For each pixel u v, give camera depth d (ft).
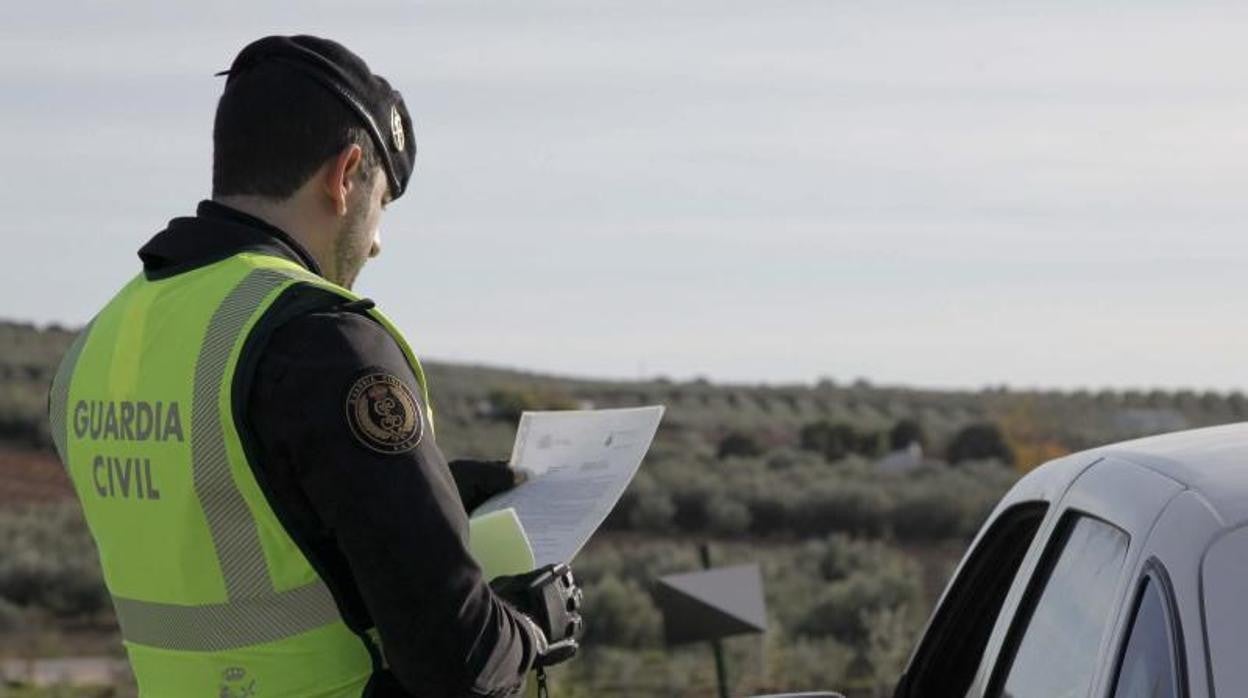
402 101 13.53
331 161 12.91
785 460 190.39
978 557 16.42
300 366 11.82
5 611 102.99
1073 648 12.94
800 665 73.87
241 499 12.00
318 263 13.07
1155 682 11.08
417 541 11.72
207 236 12.77
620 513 146.20
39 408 196.13
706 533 143.13
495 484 14.42
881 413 278.67
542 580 12.96
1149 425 216.54
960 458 195.83
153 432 12.24
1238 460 12.46
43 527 136.05
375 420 11.76
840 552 109.40
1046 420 210.38
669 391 298.35
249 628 12.16
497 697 12.30
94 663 91.40
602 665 77.46
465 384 267.18
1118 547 12.61
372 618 12.06
